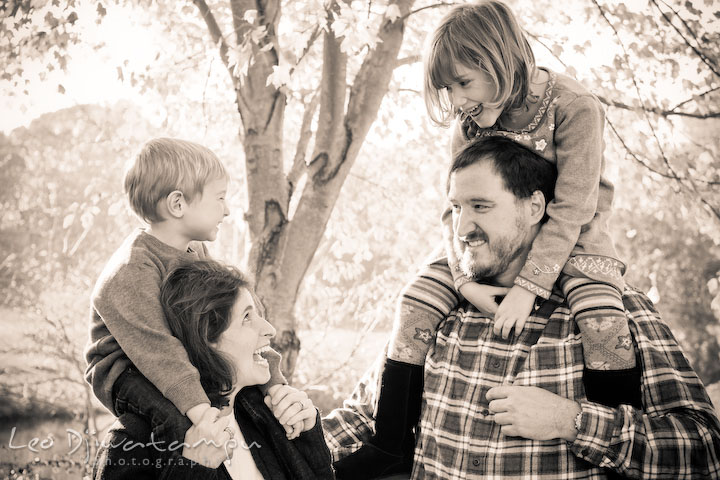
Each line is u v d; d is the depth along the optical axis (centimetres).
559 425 160
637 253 862
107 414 812
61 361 870
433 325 185
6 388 812
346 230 793
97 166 881
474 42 178
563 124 182
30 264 912
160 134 746
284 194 504
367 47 500
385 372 186
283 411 162
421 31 628
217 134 736
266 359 175
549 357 171
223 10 623
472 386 175
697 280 879
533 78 187
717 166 652
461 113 192
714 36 611
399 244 810
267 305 489
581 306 169
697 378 176
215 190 177
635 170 669
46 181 898
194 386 147
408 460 188
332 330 838
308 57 595
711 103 611
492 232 175
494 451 166
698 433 163
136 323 151
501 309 174
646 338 174
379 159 802
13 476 596
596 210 189
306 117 544
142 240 167
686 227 830
